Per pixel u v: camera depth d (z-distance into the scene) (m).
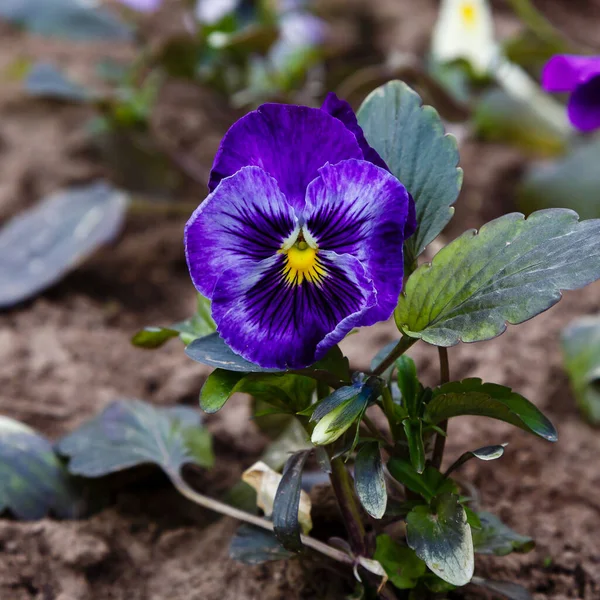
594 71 0.63
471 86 1.20
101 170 1.14
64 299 0.94
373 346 0.83
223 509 0.64
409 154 0.58
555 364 0.80
